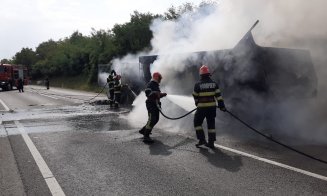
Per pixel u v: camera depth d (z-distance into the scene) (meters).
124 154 6.48
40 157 6.30
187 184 4.75
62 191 4.55
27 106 17.03
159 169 5.47
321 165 5.59
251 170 5.33
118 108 15.03
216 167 5.53
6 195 4.43
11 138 8.19
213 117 6.93
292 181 4.80
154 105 7.61
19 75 44.50
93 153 6.58
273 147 6.88
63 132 8.96
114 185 4.76
